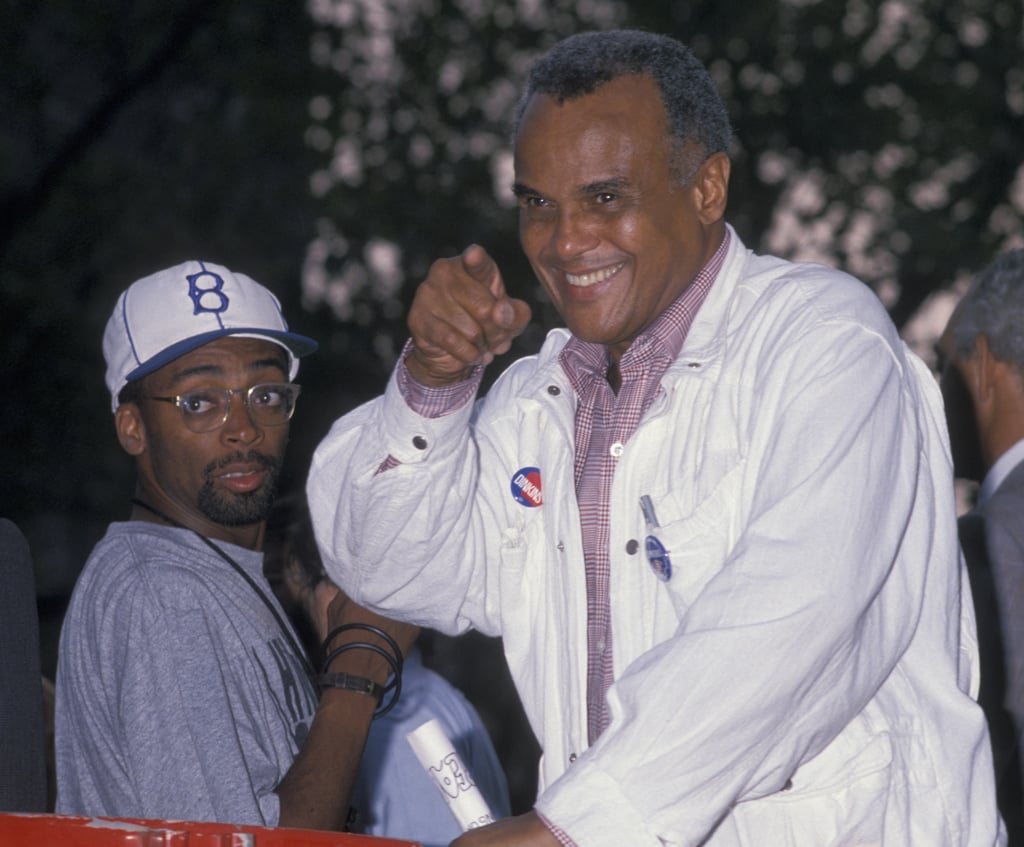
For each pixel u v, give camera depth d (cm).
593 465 398
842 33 1834
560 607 399
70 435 1589
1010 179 1883
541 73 381
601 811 322
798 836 358
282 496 618
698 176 383
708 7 1838
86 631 463
